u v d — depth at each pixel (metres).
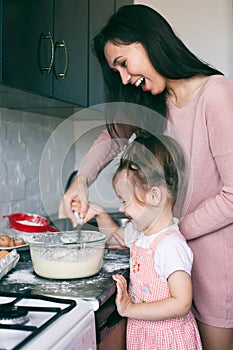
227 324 1.64
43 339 0.90
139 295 1.48
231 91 1.53
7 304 1.09
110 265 1.56
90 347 1.08
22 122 2.24
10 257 1.50
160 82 1.61
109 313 1.31
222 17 2.68
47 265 1.39
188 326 1.47
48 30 1.63
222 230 1.59
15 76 1.37
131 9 1.55
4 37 1.29
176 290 1.38
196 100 1.59
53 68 1.69
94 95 2.14
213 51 2.69
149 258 1.45
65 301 1.13
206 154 1.58
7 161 2.09
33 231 1.86
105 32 1.58
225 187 1.51
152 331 1.44
